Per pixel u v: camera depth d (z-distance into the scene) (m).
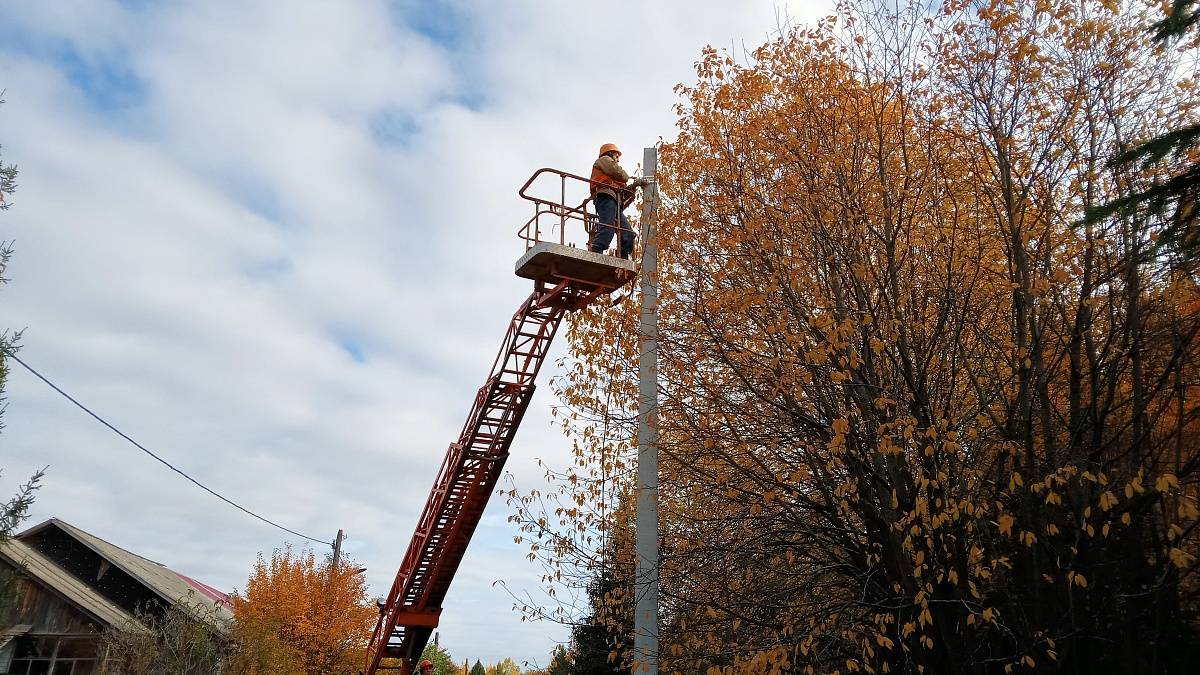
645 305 10.50
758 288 10.11
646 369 10.21
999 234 9.81
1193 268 8.30
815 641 9.79
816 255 10.04
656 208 11.04
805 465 10.17
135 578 28.92
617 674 16.36
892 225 9.88
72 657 25.02
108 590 29.22
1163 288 8.88
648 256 10.71
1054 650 8.37
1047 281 8.66
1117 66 9.30
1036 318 9.60
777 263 10.02
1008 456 9.06
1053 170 9.44
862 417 9.55
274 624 26.17
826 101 10.34
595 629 16.20
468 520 17.58
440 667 55.78
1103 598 8.52
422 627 18.55
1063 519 8.70
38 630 24.89
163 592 28.80
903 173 10.20
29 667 24.53
